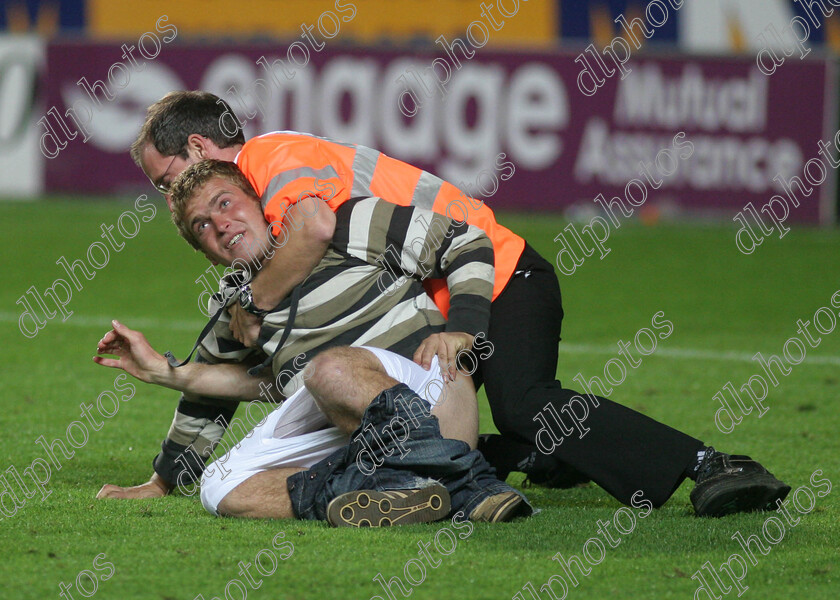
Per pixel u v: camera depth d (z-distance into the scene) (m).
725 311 27.59
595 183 45.22
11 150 46.78
